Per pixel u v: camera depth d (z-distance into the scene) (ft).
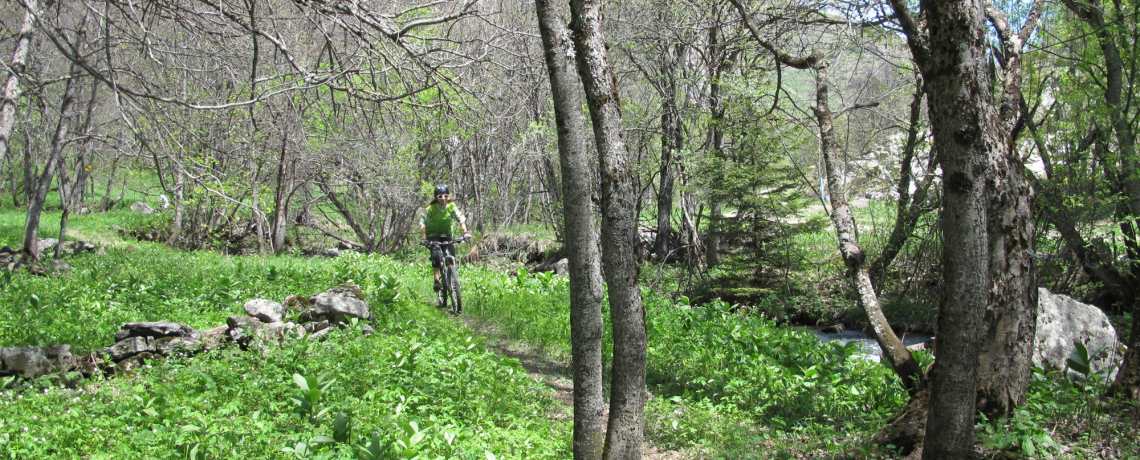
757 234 58.03
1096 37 41.14
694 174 59.88
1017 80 18.95
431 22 23.65
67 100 53.47
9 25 40.32
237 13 24.11
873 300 21.48
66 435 15.06
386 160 69.00
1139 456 15.08
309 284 39.70
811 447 18.08
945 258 14.29
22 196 152.15
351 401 18.29
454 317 37.42
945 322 14.32
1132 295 45.60
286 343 24.22
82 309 27.45
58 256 55.21
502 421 19.67
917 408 17.85
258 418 16.81
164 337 23.50
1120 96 42.83
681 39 47.98
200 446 14.51
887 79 62.80
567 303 38.45
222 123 39.17
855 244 21.76
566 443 18.39
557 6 12.80
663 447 19.16
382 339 26.30
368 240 96.43
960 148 13.62
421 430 16.37
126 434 15.57
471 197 98.27
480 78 30.19
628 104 65.05
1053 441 15.07
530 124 59.31
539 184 102.58
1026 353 16.85
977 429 16.16
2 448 13.97
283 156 43.98
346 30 23.48
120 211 137.69
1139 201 40.75
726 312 40.37
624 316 13.23
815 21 30.71
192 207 77.97
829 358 25.23
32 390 18.38
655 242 78.38
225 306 32.07
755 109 54.54
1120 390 18.84
